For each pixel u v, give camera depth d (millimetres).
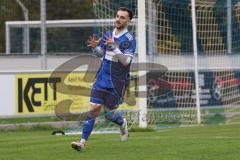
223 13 47312
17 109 44000
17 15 86750
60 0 106188
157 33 43688
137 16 40062
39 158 22594
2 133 40531
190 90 44812
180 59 45125
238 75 47000
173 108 43406
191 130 37188
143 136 31641
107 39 23875
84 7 105750
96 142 27406
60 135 35062
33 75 43906
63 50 81375
